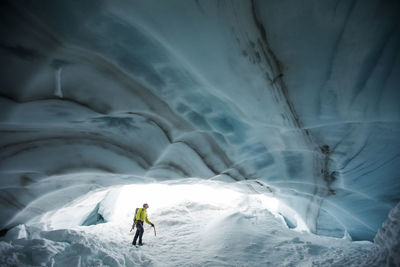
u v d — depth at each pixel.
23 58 2.45
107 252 3.49
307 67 2.83
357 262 2.96
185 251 4.39
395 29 2.39
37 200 4.28
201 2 2.41
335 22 2.47
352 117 3.23
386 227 2.85
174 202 9.64
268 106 3.34
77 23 2.42
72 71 2.72
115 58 2.76
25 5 2.26
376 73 2.71
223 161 4.62
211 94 3.32
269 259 3.79
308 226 7.93
